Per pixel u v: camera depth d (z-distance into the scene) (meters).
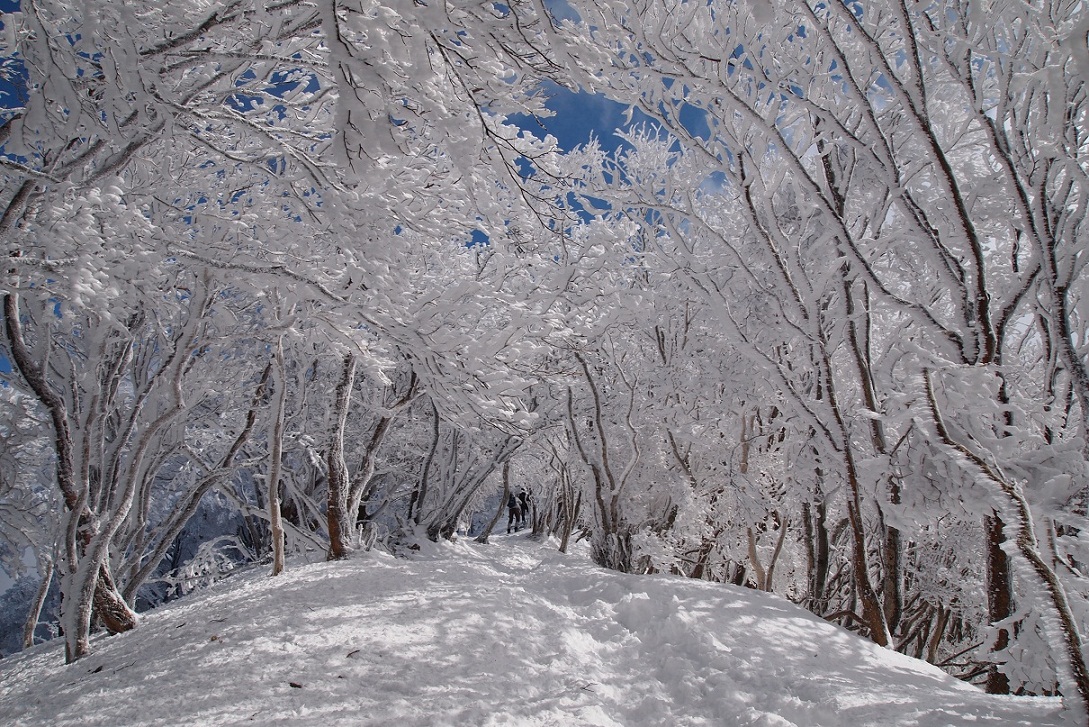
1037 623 3.89
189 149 5.74
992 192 6.81
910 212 6.18
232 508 18.02
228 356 10.32
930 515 6.01
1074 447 5.22
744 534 11.75
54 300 3.73
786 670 4.73
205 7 3.79
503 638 4.88
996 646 5.48
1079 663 2.72
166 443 8.54
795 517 11.87
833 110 7.56
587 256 8.24
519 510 33.09
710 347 11.30
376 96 2.52
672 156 12.25
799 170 6.52
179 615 6.16
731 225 11.67
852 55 7.53
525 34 3.15
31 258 3.45
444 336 4.69
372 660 4.02
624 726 3.56
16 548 8.41
